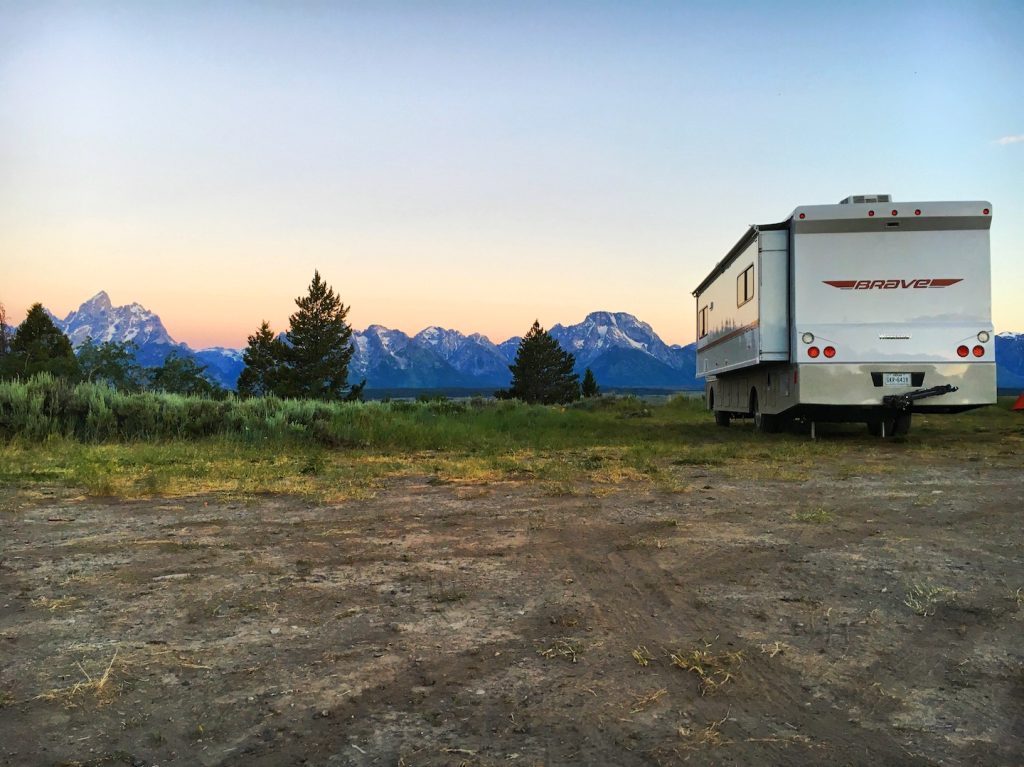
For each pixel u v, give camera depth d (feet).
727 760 8.43
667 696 10.12
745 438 50.49
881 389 43.24
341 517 23.04
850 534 20.26
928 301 43.06
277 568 16.90
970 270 42.88
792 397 45.06
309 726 9.29
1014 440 47.60
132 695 10.16
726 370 56.80
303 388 184.65
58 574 16.34
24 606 14.06
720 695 10.14
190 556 18.01
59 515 23.18
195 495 26.99
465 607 14.08
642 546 18.99
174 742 8.89
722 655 11.56
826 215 43.29
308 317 189.26
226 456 38.19
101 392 48.62
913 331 43.11
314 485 29.27
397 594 14.90
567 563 17.37
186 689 10.36
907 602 14.15
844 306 43.52
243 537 20.16
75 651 11.76
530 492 27.96
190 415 47.91
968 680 10.62
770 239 45.16
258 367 192.03
